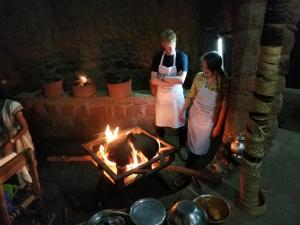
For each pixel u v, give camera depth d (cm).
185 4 392
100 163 270
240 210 240
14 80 426
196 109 292
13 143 300
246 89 266
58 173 377
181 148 395
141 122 431
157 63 338
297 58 620
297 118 498
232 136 288
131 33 428
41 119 438
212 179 273
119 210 237
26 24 403
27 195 259
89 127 440
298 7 239
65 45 439
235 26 262
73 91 421
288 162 298
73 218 297
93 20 422
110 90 412
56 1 411
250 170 222
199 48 409
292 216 233
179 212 213
